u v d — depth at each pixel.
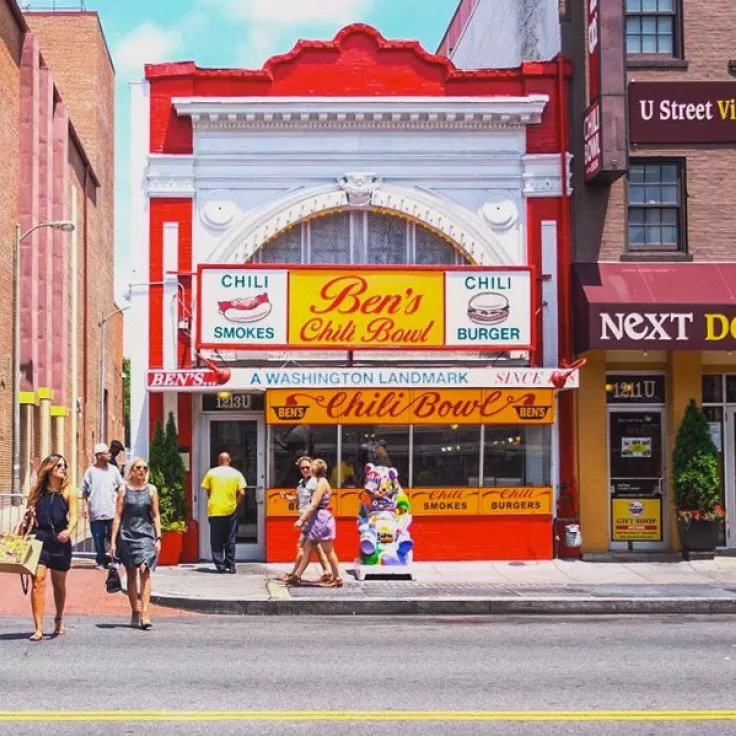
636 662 10.25
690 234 19.23
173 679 9.22
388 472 16.75
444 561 18.39
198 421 19.09
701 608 14.70
